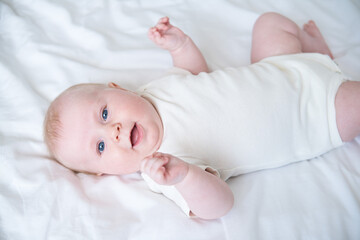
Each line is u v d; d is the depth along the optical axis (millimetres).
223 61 1810
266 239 1222
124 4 2027
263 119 1364
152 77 1751
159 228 1252
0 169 1407
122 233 1260
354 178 1341
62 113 1390
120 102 1347
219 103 1380
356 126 1369
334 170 1358
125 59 1802
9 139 1497
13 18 1944
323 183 1343
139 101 1371
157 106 1424
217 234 1231
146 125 1328
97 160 1357
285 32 1650
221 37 1892
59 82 1701
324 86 1403
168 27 1614
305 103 1416
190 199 1158
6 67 1727
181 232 1234
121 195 1370
